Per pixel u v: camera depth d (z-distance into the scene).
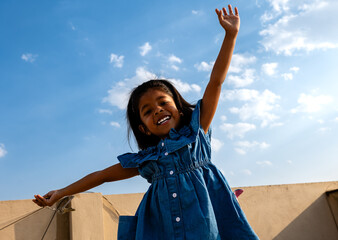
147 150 1.98
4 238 2.96
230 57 1.88
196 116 1.87
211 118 1.92
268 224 4.90
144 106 2.01
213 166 1.88
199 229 1.63
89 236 3.37
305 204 5.22
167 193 1.76
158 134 1.97
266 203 5.02
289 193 5.21
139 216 1.81
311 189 5.36
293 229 5.00
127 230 1.83
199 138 1.88
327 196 5.40
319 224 5.16
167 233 1.70
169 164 1.82
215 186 1.80
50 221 3.17
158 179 1.83
